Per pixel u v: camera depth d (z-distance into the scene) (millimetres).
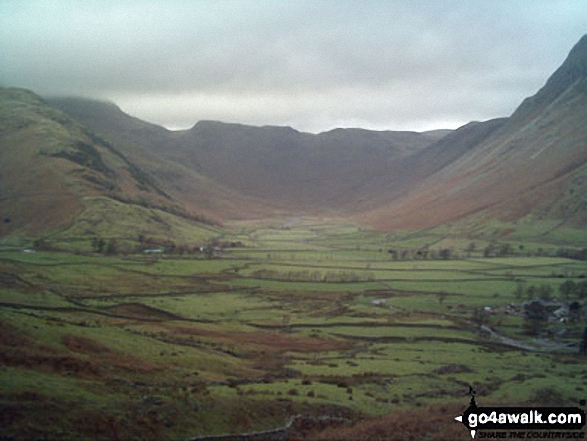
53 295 165875
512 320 163375
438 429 61531
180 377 76688
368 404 74062
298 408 67250
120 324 127188
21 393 54219
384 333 146625
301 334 142625
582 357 125125
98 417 52688
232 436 56938
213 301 187625
